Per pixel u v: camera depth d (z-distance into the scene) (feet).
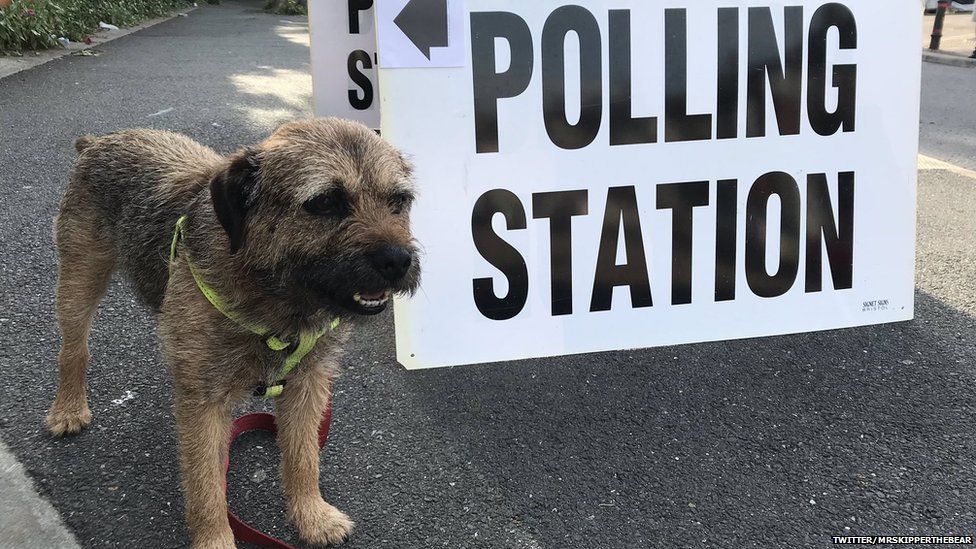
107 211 3.00
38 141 6.30
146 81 9.19
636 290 3.70
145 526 2.72
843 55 3.75
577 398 3.45
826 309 3.84
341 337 2.73
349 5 4.74
